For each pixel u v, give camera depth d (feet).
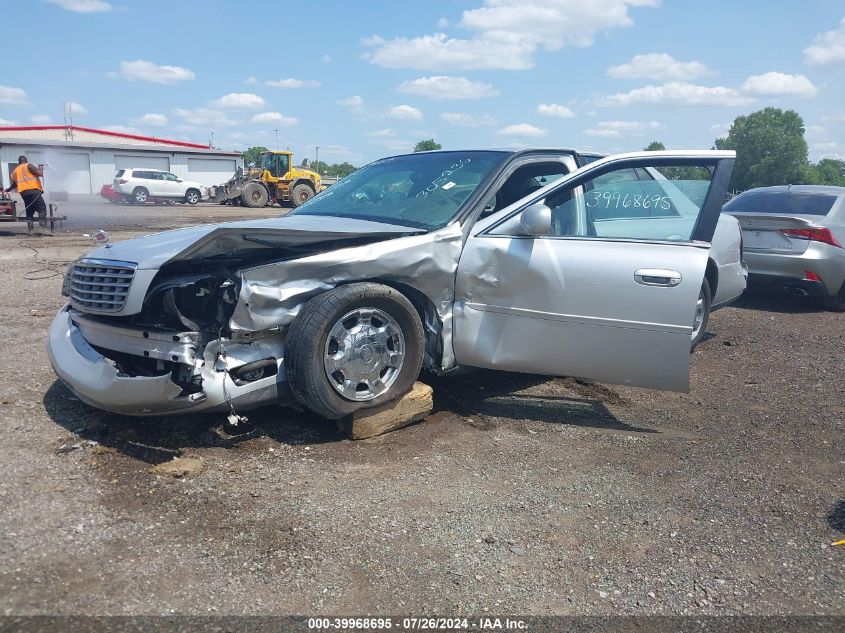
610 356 14.05
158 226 63.52
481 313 14.39
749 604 9.05
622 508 11.45
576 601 8.99
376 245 13.25
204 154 156.46
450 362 14.69
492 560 9.78
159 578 8.89
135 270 11.91
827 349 22.77
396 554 9.77
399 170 17.43
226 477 11.65
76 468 11.66
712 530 10.87
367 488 11.60
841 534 10.89
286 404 13.33
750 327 25.89
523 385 17.42
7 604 8.19
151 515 10.36
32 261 36.22
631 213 15.53
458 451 13.33
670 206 14.73
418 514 10.87
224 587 8.81
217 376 11.94
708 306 20.79
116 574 8.91
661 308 13.66
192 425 13.50
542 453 13.48
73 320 13.37
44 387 15.44
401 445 13.46
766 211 30.14
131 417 13.74
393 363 13.58
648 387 14.17
